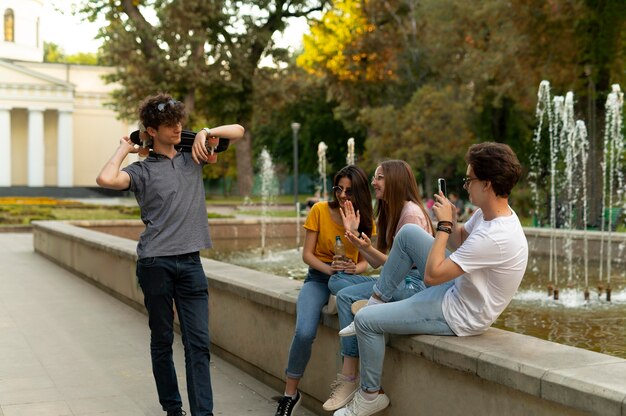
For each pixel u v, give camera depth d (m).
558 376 2.72
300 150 56.81
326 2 40.19
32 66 60.97
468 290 3.43
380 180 4.31
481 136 35.47
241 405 4.80
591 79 22.00
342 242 4.55
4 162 58.50
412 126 34.00
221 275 6.16
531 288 9.73
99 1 38.47
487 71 27.36
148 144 4.29
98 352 6.39
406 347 3.60
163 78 37.59
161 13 36.22
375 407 3.75
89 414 4.61
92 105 62.00
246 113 43.09
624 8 21.17
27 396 5.01
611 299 8.86
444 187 3.56
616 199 22.84
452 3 32.16
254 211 35.53
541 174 27.12
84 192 59.00
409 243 3.73
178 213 4.19
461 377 3.27
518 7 23.19
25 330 7.39
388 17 39.91
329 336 4.47
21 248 17.81
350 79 41.34
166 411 4.44
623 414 2.44
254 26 40.00
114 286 9.70
